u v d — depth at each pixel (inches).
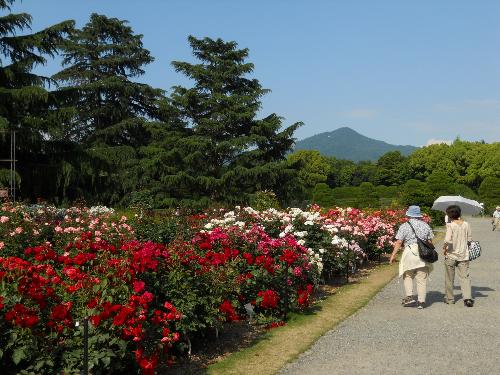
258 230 311.0
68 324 159.6
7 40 871.7
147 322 175.0
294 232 367.6
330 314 289.1
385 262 534.9
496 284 396.2
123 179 1176.2
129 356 170.4
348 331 253.0
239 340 235.9
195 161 1187.3
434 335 245.3
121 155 1183.6
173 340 181.5
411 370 195.6
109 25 1386.6
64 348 160.6
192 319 205.6
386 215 684.7
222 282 229.5
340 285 387.2
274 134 1227.2
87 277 178.2
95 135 1299.2
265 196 845.8
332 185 3469.5
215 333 235.6
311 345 229.0
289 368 198.4
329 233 392.2
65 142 937.5
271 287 276.7
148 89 1365.7
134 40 1408.7
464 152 3004.4
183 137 1234.6
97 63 1349.7
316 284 327.9
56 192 906.1
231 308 223.8
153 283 196.7
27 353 148.5
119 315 157.0
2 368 156.8
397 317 282.8
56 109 901.2
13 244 306.0
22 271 169.0
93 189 1037.2
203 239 286.2
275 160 1242.0
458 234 313.6
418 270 306.3
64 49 1336.1
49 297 165.6
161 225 431.8
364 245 488.7
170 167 1168.8
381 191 2504.9
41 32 895.1
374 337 241.8
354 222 488.7
